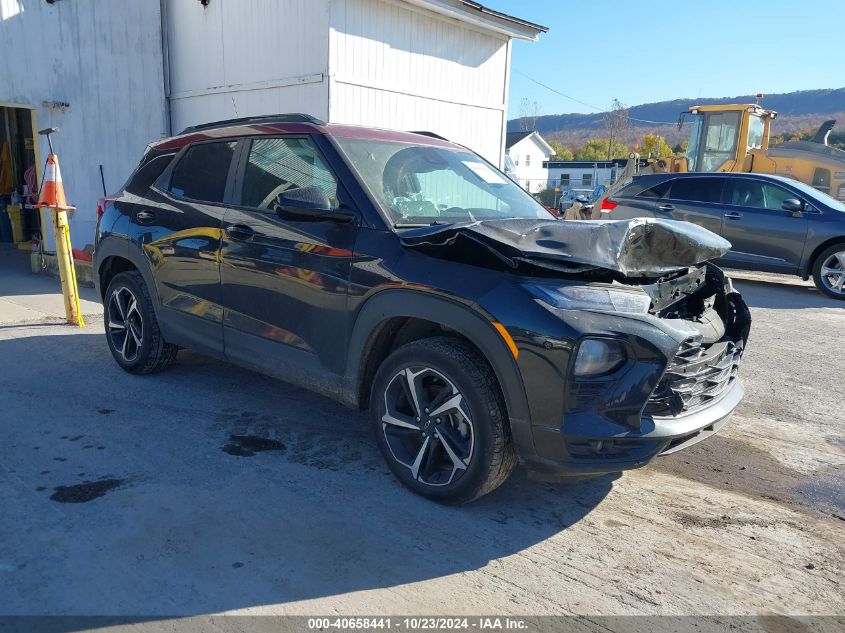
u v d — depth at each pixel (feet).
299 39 31.63
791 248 32.27
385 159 13.04
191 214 14.80
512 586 9.07
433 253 10.78
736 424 15.40
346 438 13.62
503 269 10.19
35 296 26.89
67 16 33.53
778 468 13.15
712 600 8.95
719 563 9.83
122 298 17.19
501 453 10.27
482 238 10.11
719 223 34.24
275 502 11.00
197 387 16.38
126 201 16.98
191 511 10.62
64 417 14.30
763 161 44.68
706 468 13.08
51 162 21.35
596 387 9.52
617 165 117.08
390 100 34.32
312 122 13.53
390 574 9.23
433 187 13.24
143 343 16.43
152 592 8.63
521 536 10.34
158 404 15.20
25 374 17.08
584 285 9.94
